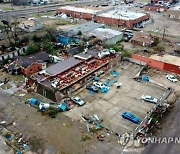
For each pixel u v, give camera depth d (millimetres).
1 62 51438
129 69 49469
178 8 92812
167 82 45281
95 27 72375
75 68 45969
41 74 43531
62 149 29703
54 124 33906
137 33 72125
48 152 29359
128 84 43969
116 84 43875
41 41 61438
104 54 50625
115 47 56625
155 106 37469
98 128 32969
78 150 29500
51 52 55969
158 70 49719
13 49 57219
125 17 81500
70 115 35688
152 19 87250
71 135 31891
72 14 90562
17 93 41344
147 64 51250
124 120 34688
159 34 71500
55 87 38750
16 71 47094
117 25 79750
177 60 50625
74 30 68188
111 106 37812
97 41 60312
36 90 41250
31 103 38438
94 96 40312
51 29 66875
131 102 38844
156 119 34594
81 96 40219
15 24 68938
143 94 41031
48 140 31156
